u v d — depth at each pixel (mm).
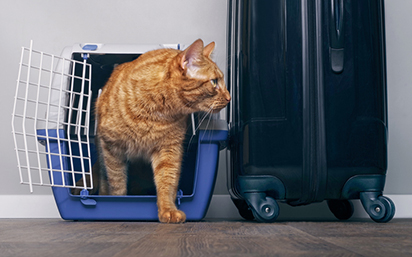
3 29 1847
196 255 562
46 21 1867
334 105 1225
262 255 562
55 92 1362
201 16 1889
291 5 1231
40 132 1308
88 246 661
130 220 1328
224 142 1374
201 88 1355
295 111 1214
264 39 1231
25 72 1831
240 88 1258
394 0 1872
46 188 1804
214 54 1688
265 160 1214
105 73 1691
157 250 614
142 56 1446
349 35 1238
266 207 1208
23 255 566
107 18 1886
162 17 1895
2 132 1796
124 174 1521
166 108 1348
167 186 1350
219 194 1823
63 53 1426
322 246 660
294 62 1221
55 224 1188
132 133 1382
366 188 1228
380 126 1241
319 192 1229
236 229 984
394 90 1847
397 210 1749
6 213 1755
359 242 719
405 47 1862
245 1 1254
